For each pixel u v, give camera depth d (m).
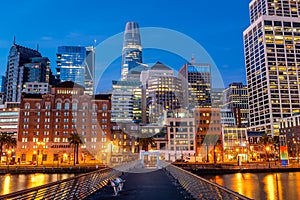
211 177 84.56
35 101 144.75
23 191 13.89
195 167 97.94
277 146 174.88
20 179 73.31
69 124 144.25
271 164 116.69
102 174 36.66
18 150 139.38
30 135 141.62
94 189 30.88
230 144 148.62
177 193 28.78
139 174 54.00
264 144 157.88
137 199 24.89
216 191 19.84
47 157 139.88
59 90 147.38
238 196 12.34
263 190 56.91
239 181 73.88
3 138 129.62
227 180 76.50
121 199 24.95
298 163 132.62
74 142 124.19
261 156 163.88
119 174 52.44
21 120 142.62
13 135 166.25
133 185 36.16
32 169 88.88
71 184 23.42
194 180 25.98
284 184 66.81
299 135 186.62
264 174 91.56
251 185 65.31
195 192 25.75
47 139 142.00
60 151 141.50
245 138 150.88
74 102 146.00
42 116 143.75
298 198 47.41
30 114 143.50
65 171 89.56
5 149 154.00
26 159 139.00
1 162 140.62
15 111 173.12
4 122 172.62
